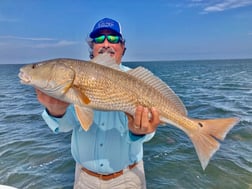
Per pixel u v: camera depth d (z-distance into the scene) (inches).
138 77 25.9
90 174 33.1
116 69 25.3
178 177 57.3
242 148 71.4
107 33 33.3
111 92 24.4
